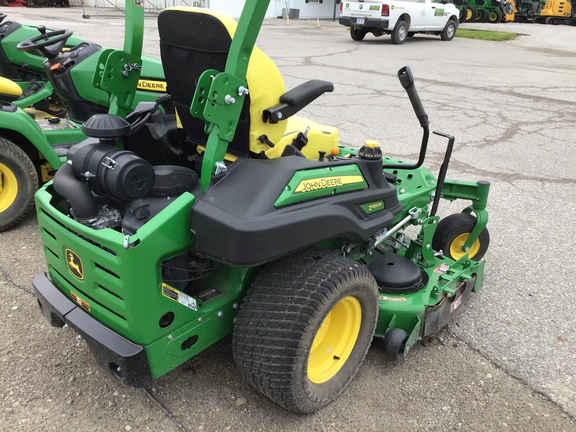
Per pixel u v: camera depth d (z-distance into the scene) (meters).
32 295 3.29
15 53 5.16
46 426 2.36
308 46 15.59
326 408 2.54
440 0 18.28
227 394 2.59
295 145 2.85
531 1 27.42
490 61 14.08
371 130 7.20
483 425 2.48
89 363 2.75
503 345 3.06
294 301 2.20
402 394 2.66
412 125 7.54
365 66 12.34
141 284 2.02
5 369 2.68
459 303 3.13
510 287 3.67
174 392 2.59
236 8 22.94
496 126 7.70
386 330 2.82
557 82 11.38
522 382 2.78
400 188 3.39
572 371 2.87
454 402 2.62
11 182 3.99
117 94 2.79
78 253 2.18
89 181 2.29
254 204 2.05
